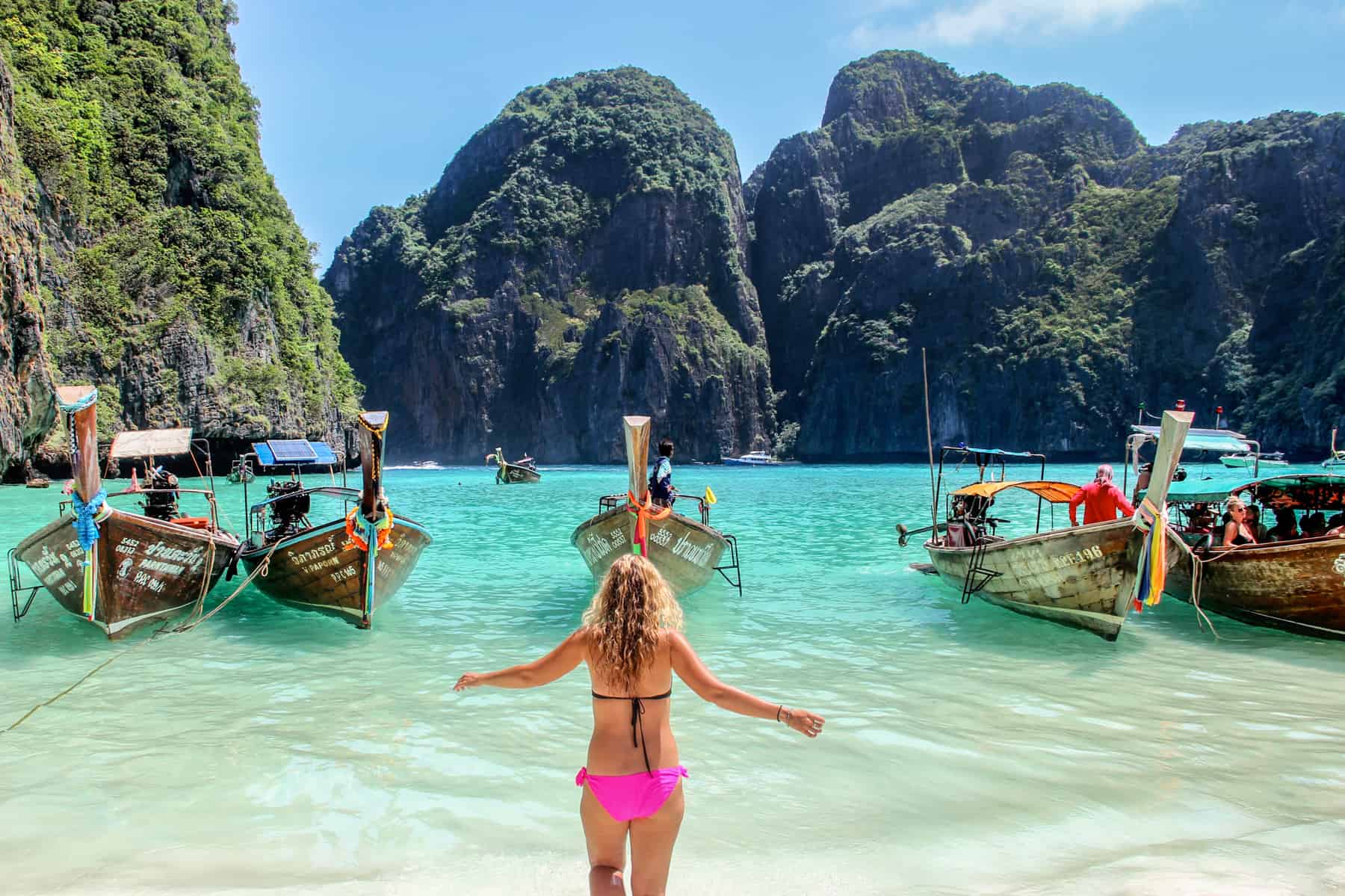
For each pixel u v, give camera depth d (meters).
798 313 139.75
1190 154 122.38
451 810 4.91
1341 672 7.98
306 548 9.99
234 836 4.57
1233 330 104.25
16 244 40.12
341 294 144.75
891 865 4.22
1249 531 10.98
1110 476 9.84
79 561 9.44
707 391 125.06
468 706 6.92
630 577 3.41
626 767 3.25
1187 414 8.16
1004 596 10.56
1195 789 5.18
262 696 7.24
